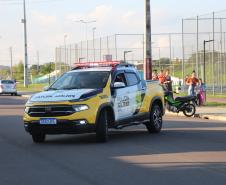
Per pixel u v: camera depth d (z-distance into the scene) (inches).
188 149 539.5
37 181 389.1
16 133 712.4
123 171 422.3
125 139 631.2
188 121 880.3
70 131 572.1
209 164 450.3
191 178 391.5
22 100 1764.3
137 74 683.4
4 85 2137.1
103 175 406.3
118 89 627.8
